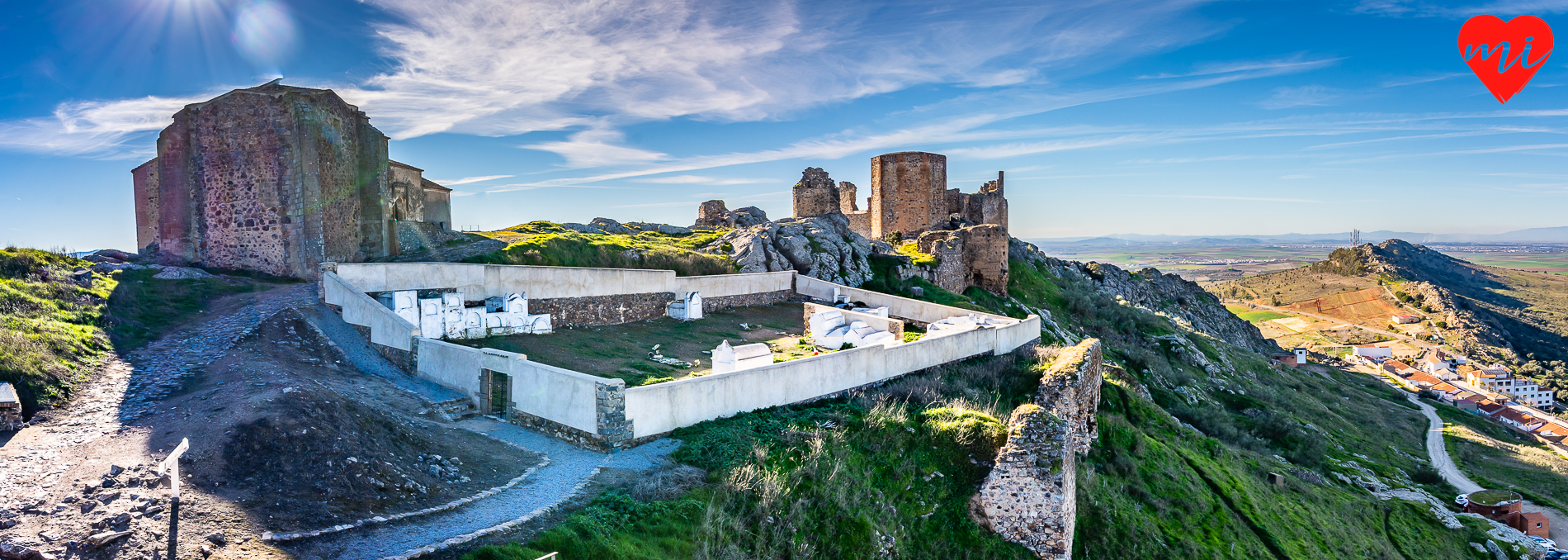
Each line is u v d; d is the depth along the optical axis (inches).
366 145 1107.3
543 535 394.9
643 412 577.0
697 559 426.9
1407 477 1353.3
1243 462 1016.9
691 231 1915.6
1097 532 664.4
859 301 1339.8
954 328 1002.1
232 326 697.6
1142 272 3287.4
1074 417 778.8
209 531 345.7
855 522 524.1
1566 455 1856.5
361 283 824.3
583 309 1033.5
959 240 1818.4
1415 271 6550.2
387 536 374.3
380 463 449.4
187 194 1043.3
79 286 718.5
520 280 954.7
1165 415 1007.0
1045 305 1988.2
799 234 1633.9
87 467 401.7
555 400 593.9
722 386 638.5
